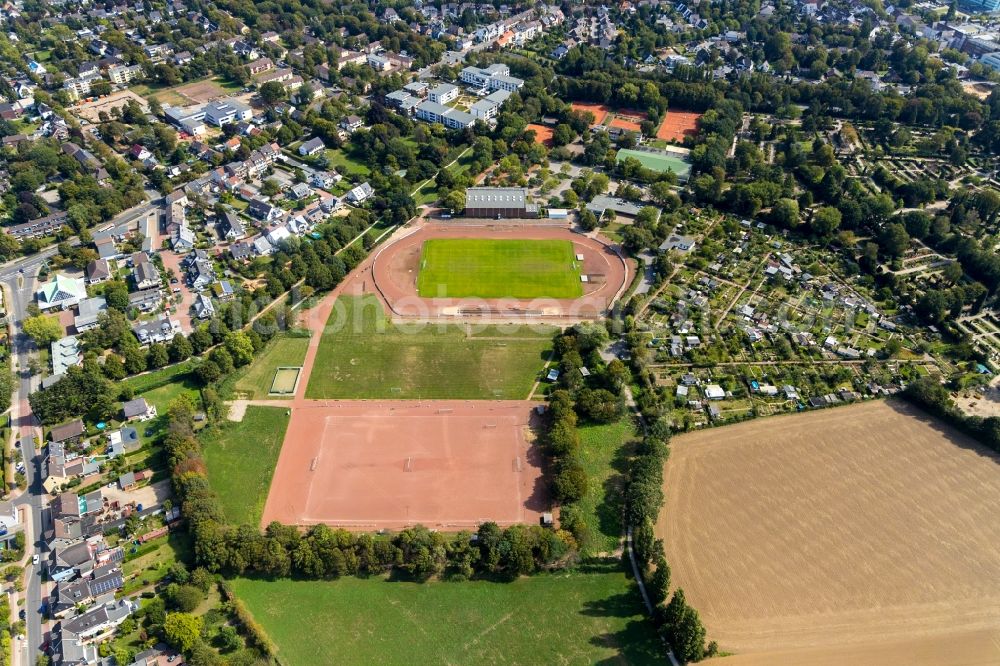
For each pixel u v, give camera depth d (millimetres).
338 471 195750
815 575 168000
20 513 184250
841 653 152125
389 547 168125
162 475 193375
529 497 188500
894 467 195625
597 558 173000
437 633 157625
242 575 169500
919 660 151500
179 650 151750
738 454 199375
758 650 152250
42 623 159375
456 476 194250
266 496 188500
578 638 156500
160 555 173125
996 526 179875
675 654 152250
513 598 164625
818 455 199000
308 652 153625
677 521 180250
